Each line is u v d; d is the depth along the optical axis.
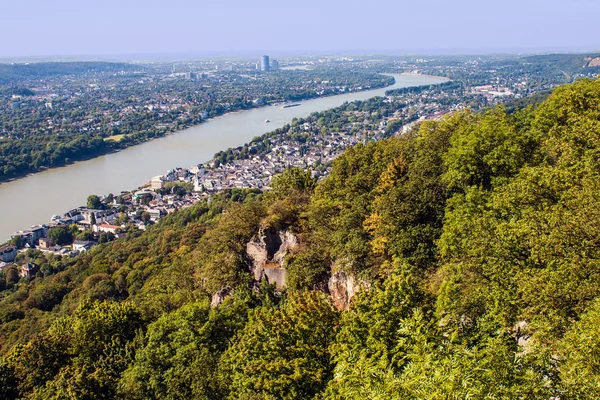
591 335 23.92
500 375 23.91
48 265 147.62
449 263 42.47
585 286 28.95
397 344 32.12
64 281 133.62
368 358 31.23
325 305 41.19
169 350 47.84
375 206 55.34
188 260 90.62
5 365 52.53
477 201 45.75
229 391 41.97
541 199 38.94
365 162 68.81
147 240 152.50
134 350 52.94
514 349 28.88
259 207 72.56
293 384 35.03
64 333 57.97
